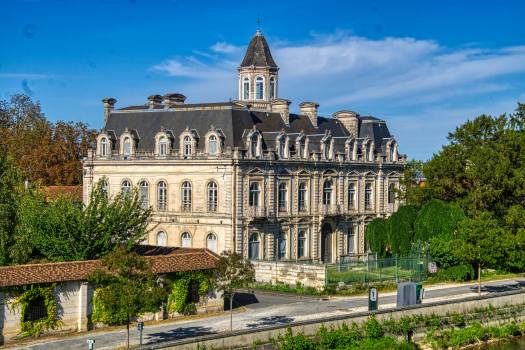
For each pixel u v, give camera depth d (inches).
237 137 2859.3
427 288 2485.2
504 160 3004.4
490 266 2866.6
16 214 2103.8
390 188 3427.7
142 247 2324.1
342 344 1732.3
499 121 3304.6
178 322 1887.3
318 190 3078.2
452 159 3083.2
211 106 2965.1
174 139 2965.1
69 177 4020.7
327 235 3159.5
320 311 2032.5
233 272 1777.8
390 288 2464.3
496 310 2127.2
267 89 3383.4
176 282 1942.7
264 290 2434.8
